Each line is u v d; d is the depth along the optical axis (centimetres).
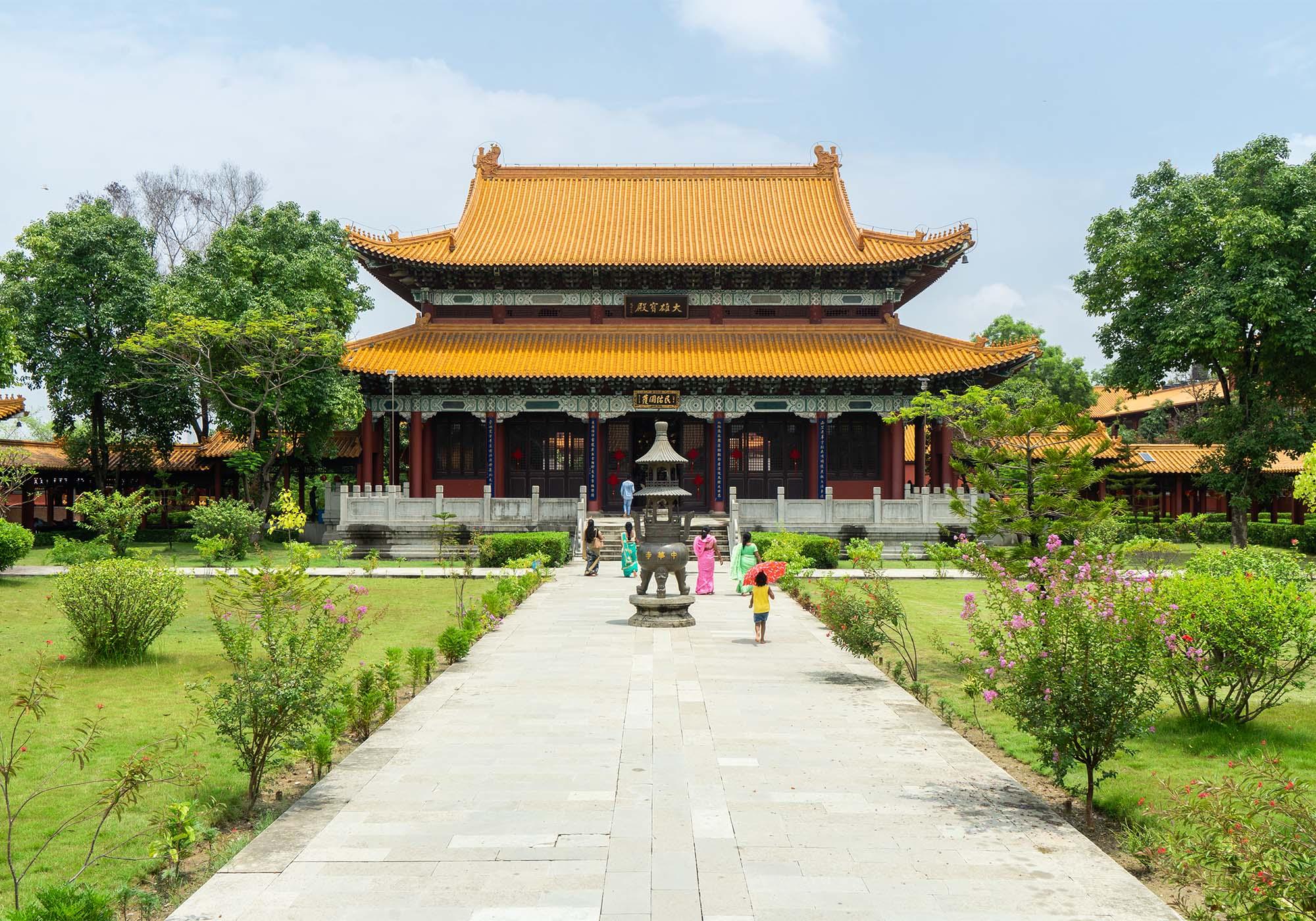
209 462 6562
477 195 6191
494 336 5703
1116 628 1126
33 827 1108
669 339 5691
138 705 1706
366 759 1313
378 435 5728
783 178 6419
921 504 5022
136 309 5347
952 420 5056
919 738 1433
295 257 5588
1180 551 4697
